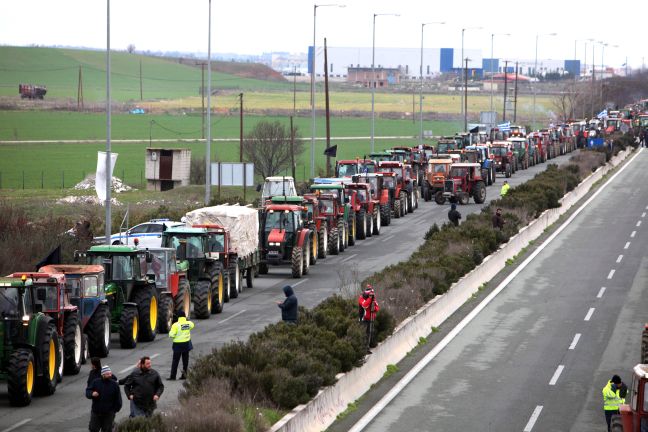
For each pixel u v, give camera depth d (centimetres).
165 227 9219
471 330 7012
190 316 7169
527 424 4778
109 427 3938
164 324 6500
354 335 5347
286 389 4356
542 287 8712
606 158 18988
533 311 7706
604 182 17025
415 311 6769
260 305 7675
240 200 12531
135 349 6016
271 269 9662
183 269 6975
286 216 9144
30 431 4275
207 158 11538
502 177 18250
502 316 7512
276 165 18388
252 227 8481
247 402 4194
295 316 5722
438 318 7188
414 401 5166
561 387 5509
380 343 5775
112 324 6116
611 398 4594
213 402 3984
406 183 13925
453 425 4741
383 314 5944
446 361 6091
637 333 6962
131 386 4053
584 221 12825
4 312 4719
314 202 10075
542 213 12281
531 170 19588
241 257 8206
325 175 16638
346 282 8575
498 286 8750
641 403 3825
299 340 5084
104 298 5747
